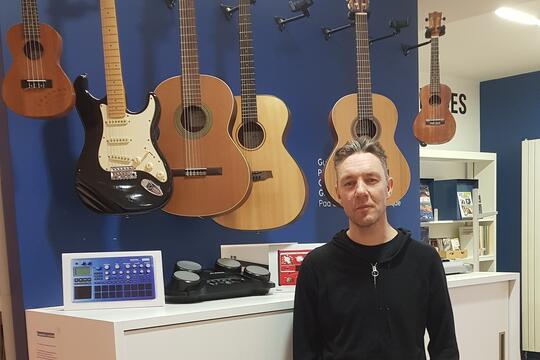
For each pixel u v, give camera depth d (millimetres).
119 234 1781
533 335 4582
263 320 1514
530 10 3230
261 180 1831
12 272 1668
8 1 1617
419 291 1478
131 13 1832
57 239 1680
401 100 2523
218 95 1711
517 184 4961
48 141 1674
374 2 2426
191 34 1707
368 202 1438
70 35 1722
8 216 1665
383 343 1427
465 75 4980
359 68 2082
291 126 2184
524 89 4910
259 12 2111
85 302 1461
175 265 1728
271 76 2141
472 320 1965
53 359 1461
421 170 4727
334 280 1482
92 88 1756
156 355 1307
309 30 2240
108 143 1562
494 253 4695
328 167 2012
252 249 1856
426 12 3070
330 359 1473
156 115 1598
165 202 1584
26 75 1480
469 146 5160
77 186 1546
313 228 2236
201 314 1384
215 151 1696
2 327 1759
